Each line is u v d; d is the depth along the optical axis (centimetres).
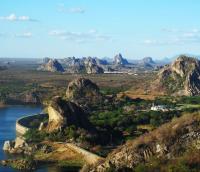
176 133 12219
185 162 11112
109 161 12388
